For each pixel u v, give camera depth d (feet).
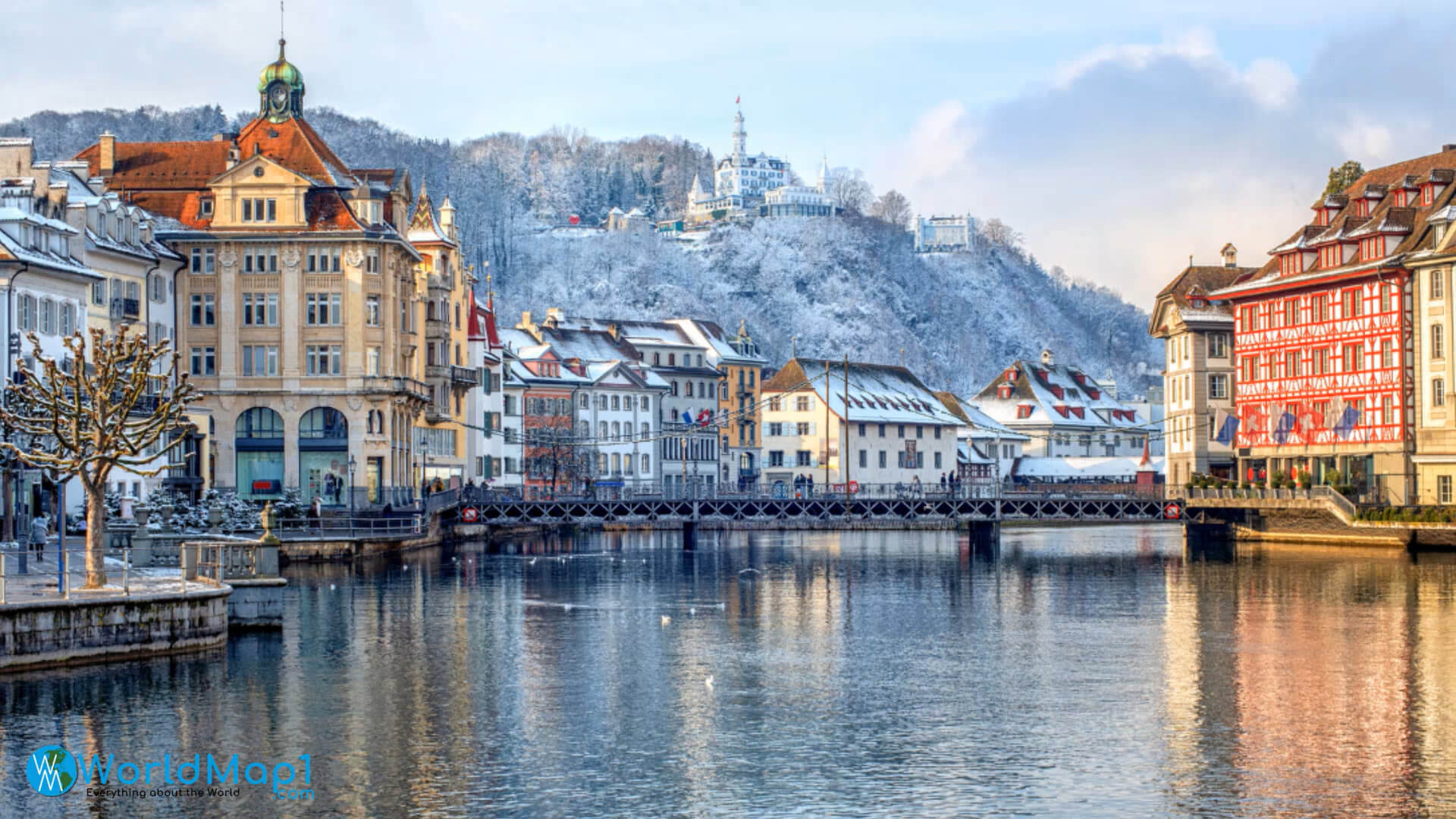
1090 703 170.71
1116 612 249.96
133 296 366.22
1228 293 453.99
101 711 159.02
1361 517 380.37
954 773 141.08
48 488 295.69
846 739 153.79
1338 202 435.53
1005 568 342.23
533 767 142.72
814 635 221.87
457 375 473.67
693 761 145.38
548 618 238.89
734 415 615.16
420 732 155.94
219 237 396.98
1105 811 129.70
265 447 398.83
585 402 600.80
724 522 550.36
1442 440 381.60
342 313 399.65
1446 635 219.61
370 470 401.49
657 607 256.32
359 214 403.54
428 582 295.69
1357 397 408.26
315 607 251.60
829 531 544.62
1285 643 213.05
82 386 203.92
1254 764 143.74
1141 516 408.87
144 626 181.47
